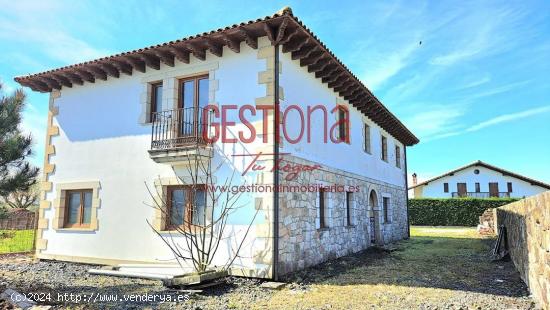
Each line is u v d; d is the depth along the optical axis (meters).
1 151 7.61
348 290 6.22
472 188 36.03
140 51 7.89
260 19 6.62
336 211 9.70
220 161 7.43
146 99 8.58
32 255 10.36
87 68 8.88
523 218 6.66
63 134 9.68
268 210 6.81
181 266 7.38
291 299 5.60
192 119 7.96
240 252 6.96
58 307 5.06
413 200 29.81
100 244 8.59
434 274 7.73
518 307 5.16
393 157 16.28
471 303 5.40
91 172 9.04
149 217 8.12
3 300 5.27
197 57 7.77
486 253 11.20
